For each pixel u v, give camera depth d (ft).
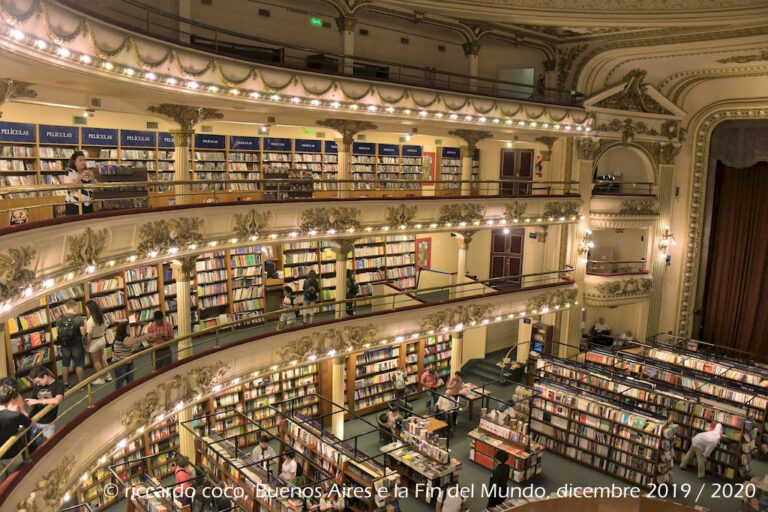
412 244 75.51
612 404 53.01
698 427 53.83
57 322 39.01
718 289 85.05
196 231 44.29
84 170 34.94
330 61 57.88
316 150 66.08
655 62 74.54
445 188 77.87
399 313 58.44
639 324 83.97
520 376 70.64
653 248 83.30
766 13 55.57
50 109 46.91
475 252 83.41
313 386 59.82
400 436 51.88
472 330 74.95
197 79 43.37
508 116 66.80
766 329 80.94
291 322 54.34
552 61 76.28
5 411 25.00
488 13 62.39
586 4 61.26
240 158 60.39
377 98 56.44
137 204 41.91
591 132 75.36
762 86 75.87
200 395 43.91
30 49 28.55
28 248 27.73
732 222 82.79
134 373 44.78
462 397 63.31
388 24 64.80
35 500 26.86
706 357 68.03
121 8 45.14
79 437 31.42
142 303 50.42
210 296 57.00
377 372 63.67
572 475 52.11
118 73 36.50
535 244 78.33
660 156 82.17
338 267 56.49
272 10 56.03
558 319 76.89
